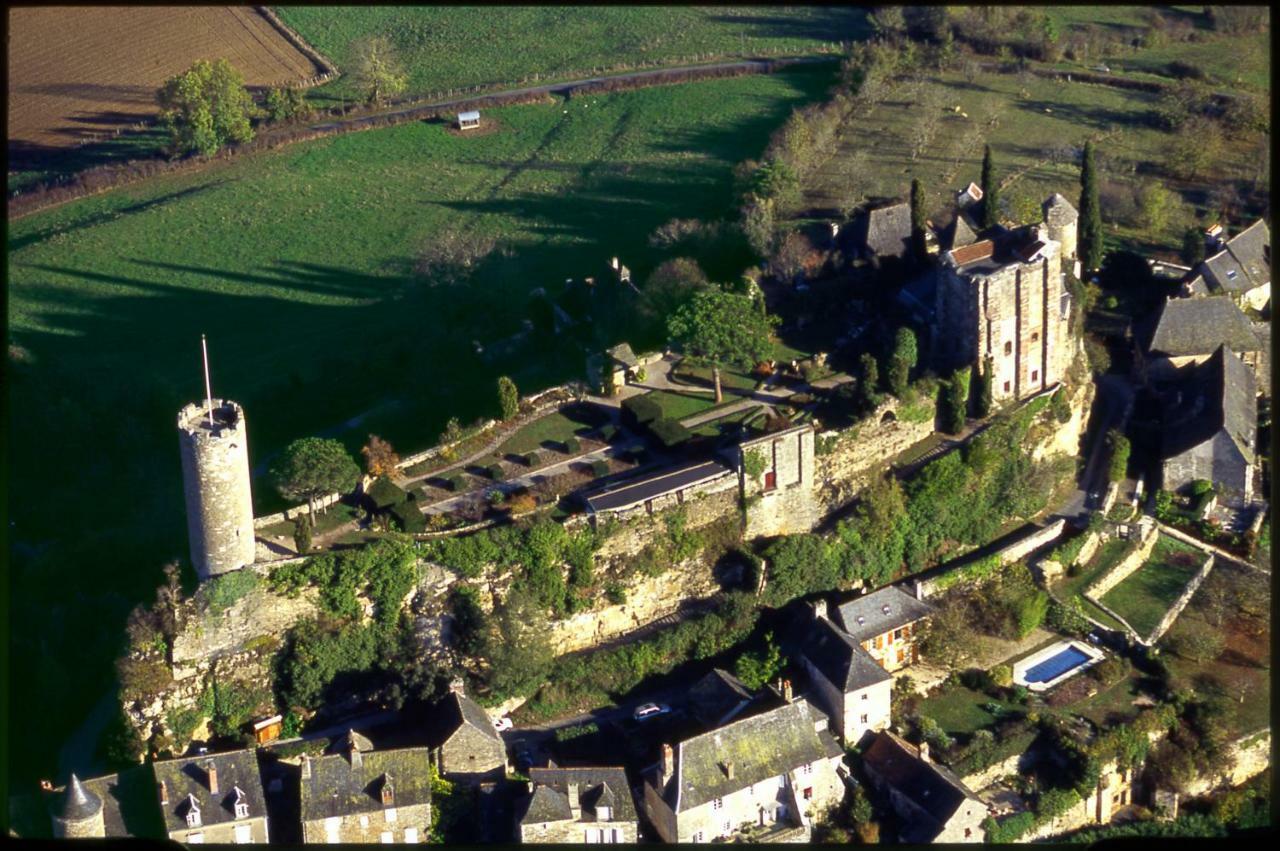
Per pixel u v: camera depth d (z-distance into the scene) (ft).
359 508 608.60
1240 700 603.26
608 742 575.79
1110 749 575.79
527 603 588.91
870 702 577.84
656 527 613.93
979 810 552.00
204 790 532.73
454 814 541.34
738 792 545.03
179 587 572.92
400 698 579.07
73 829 514.27
